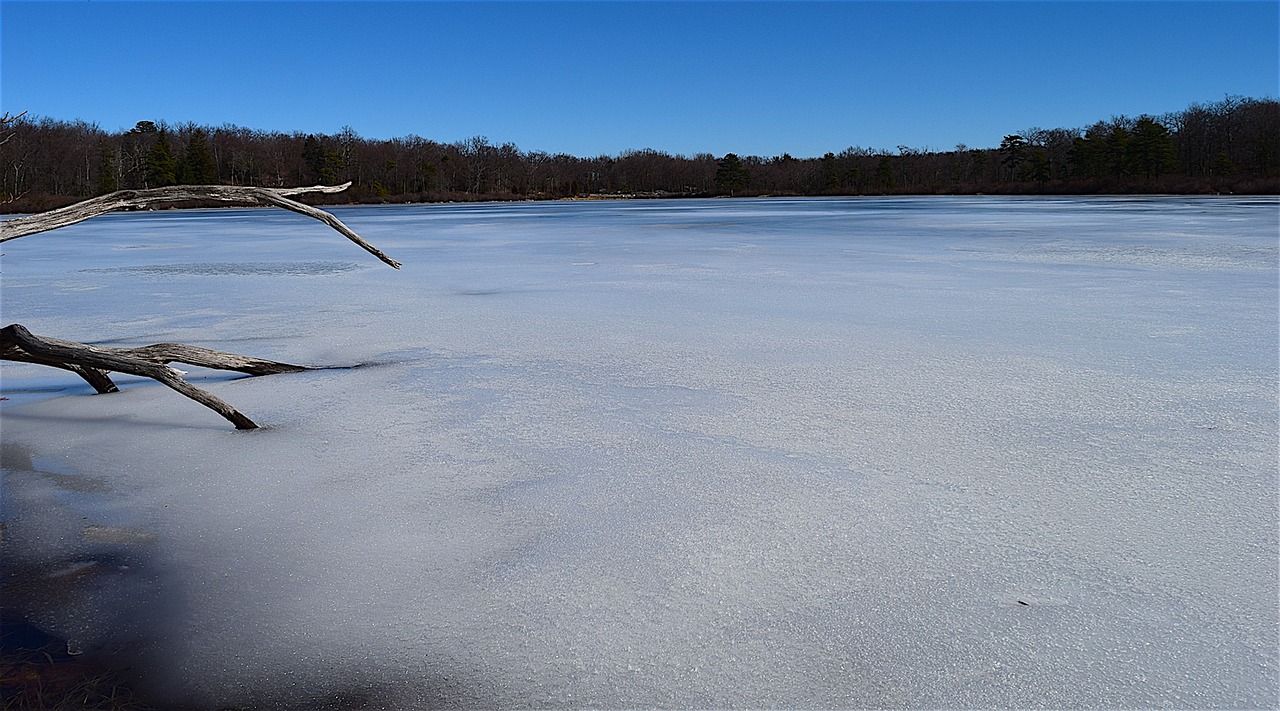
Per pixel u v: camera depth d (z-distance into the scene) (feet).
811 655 9.21
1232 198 185.68
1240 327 26.08
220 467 15.08
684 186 360.07
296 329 27.76
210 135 290.97
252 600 10.59
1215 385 19.30
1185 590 10.32
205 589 10.85
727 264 46.39
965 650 9.23
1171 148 270.05
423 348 24.58
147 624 10.11
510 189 327.88
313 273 44.57
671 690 8.71
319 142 287.69
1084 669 8.86
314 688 8.91
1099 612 9.89
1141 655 9.07
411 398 19.24
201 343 25.57
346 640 9.71
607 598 10.45
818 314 29.45
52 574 11.33
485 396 19.31
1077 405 17.90
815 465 14.69
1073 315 28.55
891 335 25.57
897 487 13.65
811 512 12.76
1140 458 14.71
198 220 132.46
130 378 22.21
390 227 95.09
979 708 8.32
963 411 17.62
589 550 11.68
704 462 14.92
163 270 46.62
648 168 362.33
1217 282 36.27
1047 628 9.59
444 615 10.16
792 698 8.54
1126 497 13.08
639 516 12.74
